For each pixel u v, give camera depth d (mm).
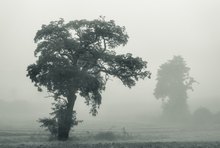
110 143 43469
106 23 50906
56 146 39219
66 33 50750
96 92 51812
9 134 59250
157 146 40031
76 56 50438
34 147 37906
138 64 50844
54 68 48000
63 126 51219
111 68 51906
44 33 50312
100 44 51938
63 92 50062
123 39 51406
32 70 49062
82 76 47969
